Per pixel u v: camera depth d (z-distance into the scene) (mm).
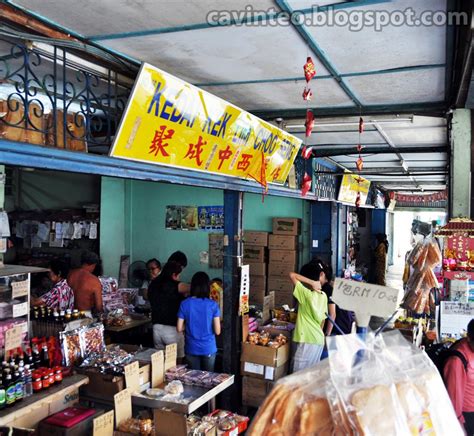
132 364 3568
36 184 8391
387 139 6113
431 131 5492
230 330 4938
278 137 4805
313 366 1253
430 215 27734
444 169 9016
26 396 2975
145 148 3041
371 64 3203
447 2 2209
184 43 2826
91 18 2451
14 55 2510
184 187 7945
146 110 2865
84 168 2719
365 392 1093
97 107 3027
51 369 3232
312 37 2705
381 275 13359
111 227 7910
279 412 1140
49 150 2477
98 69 3043
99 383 3504
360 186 10672
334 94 4055
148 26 2555
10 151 2273
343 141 6324
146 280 7238
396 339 1335
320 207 8547
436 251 4836
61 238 7750
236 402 4922
